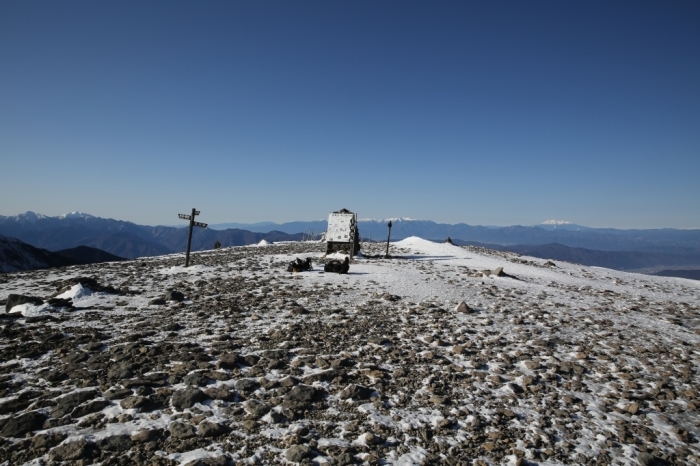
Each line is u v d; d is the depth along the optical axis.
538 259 51.12
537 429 9.55
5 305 18.56
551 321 19.14
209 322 16.12
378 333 15.77
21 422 8.13
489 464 8.06
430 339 15.12
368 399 10.34
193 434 8.26
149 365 11.41
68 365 11.16
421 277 28.86
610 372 13.43
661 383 12.53
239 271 30.05
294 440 8.24
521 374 12.62
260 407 9.41
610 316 21.28
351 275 28.62
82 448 7.47
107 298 19.70
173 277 27.16
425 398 10.65
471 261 41.09
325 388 10.73
